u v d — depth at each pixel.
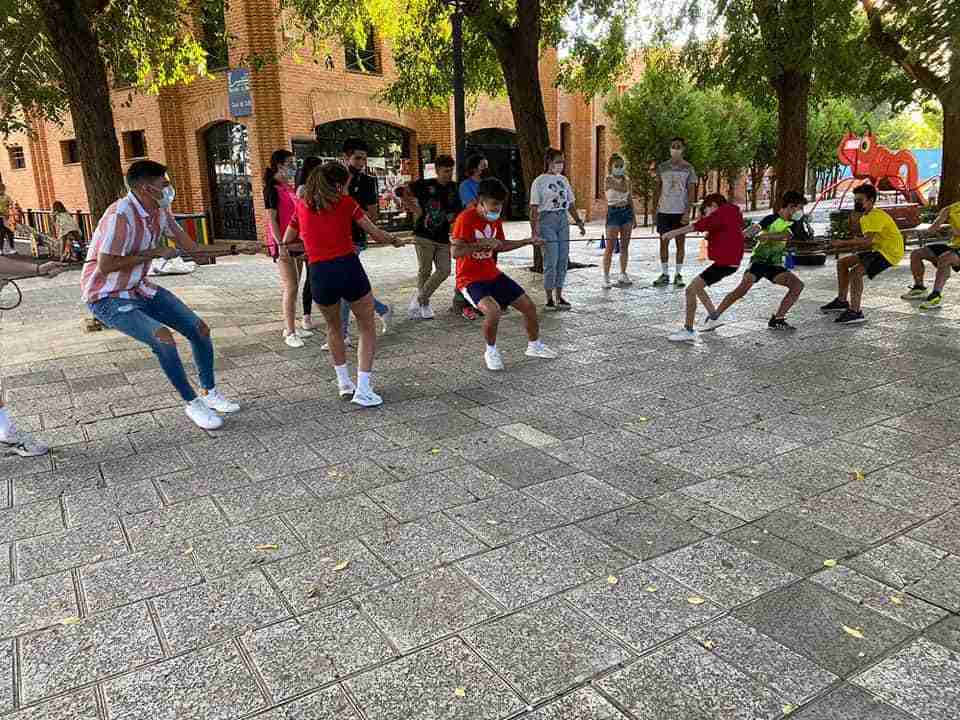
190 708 2.49
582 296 10.21
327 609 3.04
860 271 8.09
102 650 2.80
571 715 2.45
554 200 8.94
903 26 9.74
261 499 4.07
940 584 3.18
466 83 13.98
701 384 6.12
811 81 14.97
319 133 19.14
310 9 12.62
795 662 2.69
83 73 7.96
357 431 5.14
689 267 13.07
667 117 23.09
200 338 5.30
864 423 5.15
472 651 2.78
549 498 4.05
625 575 3.28
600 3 12.09
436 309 9.45
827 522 3.74
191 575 3.31
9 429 4.64
